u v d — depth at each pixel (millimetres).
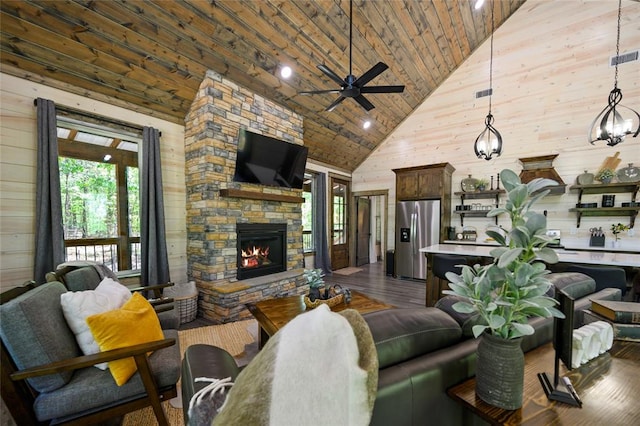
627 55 4125
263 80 3756
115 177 3334
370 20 3498
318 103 4574
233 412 568
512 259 728
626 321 1261
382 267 7035
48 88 2621
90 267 2176
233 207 3678
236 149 3707
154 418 1687
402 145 6324
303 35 3314
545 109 4746
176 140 3656
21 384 1232
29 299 1307
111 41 2602
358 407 556
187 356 1170
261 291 3764
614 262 2543
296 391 558
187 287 3514
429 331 986
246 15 2861
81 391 1296
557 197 4637
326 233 6254
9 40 2285
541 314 782
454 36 4629
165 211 3574
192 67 3193
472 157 5465
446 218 5426
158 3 2486
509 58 5027
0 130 2375
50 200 2572
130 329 1469
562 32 4574
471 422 946
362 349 636
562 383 867
